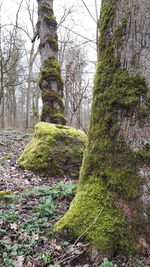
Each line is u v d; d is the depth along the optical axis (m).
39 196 3.89
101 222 2.34
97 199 2.46
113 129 2.47
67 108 15.61
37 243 2.54
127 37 2.40
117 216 2.31
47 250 2.41
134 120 2.38
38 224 2.86
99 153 2.55
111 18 2.54
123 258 2.21
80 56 9.09
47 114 8.28
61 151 5.74
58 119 8.24
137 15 2.36
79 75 7.55
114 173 2.41
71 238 2.46
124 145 2.40
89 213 2.45
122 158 2.40
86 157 2.71
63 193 3.76
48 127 6.18
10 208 3.38
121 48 2.44
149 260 2.13
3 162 6.55
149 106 2.34
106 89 2.55
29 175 5.41
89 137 2.74
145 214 2.27
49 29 8.55
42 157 5.65
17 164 6.18
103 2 2.70
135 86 2.37
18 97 32.91
